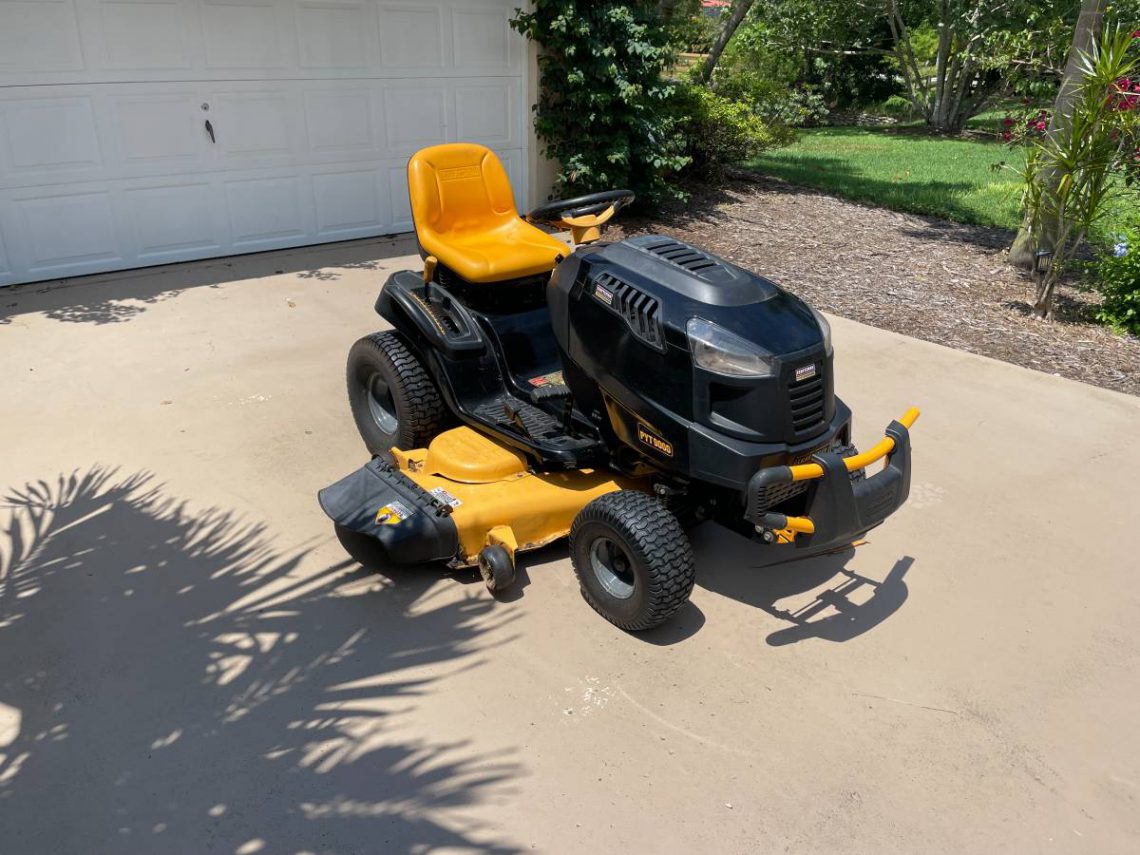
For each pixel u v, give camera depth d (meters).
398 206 8.94
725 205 10.85
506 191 4.68
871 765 2.86
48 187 7.07
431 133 8.87
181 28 7.24
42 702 2.98
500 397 4.17
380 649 3.28
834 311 7.23
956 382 5.84
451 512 3.54
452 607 3.52
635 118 9.33
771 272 8.27
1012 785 2.81
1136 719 3.11
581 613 3.52
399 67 8.43
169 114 7.41
